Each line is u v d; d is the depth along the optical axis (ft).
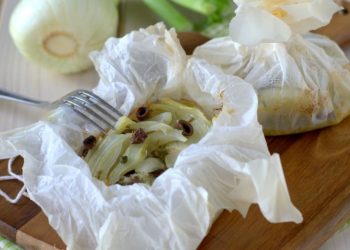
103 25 2.14
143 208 1.43
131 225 1.42
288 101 1.81
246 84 1.66
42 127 1.71
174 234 1.40
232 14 2.34
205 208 1.38
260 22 1.69
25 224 1.63
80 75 2.19
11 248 1.64
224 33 2.29
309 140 1.81
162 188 1.45
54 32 2.10
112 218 1.41
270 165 1.32
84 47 2.14
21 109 2.03
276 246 1.51
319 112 1.81
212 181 1.45
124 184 1.64
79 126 1.77
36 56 2.14
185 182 1.41
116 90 1.84
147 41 1.85
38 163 1.62
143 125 1.75
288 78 1.83
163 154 1.73
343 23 2.15
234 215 1.58
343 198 1.60
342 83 1.84
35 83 2.16
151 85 1.86
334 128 1.84
